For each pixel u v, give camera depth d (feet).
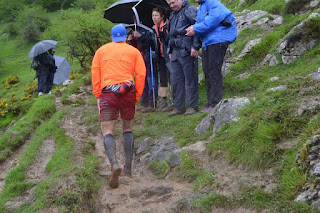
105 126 13.79
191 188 12.44
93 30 53.06
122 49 14.05
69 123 21.77
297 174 10.32
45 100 26.84
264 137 12.60
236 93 21.42
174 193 12.46
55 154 17.20
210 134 15.66
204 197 11.25
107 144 13.42
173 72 19.98
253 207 10.19
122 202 12.87
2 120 40.37
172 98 21.95
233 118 15.16
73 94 30.35
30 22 125.18
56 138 19.34
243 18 37.45
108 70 13.74
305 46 22.03
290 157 11.18
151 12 22.82
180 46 19.11
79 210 12.73
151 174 14.75
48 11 164.04
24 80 75.61
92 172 15.10
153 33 22.03
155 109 22.74
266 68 23.25
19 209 13.62
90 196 13.70
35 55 37.09
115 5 23.39
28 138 21.45
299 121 12.74
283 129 12.58
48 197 13.24
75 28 52.49
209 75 18.65
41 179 15.69
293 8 31.73
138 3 21.54
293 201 9.70
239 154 12.92
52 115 24.08
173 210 11.44
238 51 27.63
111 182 13.51
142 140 17.92
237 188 11.15
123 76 13.66
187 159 13.87
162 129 18.63
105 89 13.65
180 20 18.99
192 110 19.66
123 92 13.34
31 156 17.76
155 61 22.67
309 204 9.33
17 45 121.80
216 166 13.16
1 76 87.04
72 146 17.85
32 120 23.15
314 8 30.37
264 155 11.98
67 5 165.58
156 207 11.99
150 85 22.97
